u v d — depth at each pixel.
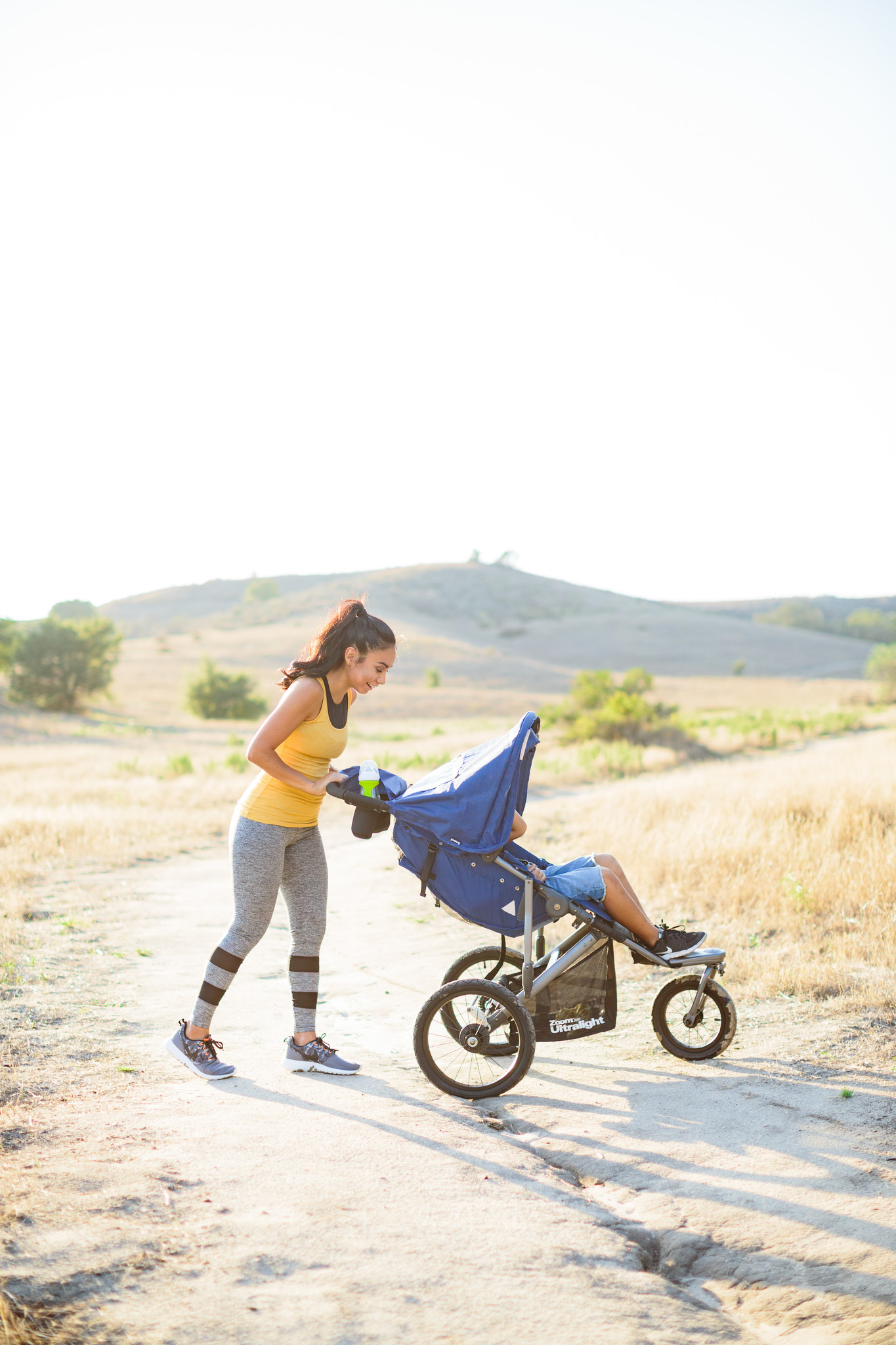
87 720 50.53
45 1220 2.88
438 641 112.69
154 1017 5.26
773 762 20.55
